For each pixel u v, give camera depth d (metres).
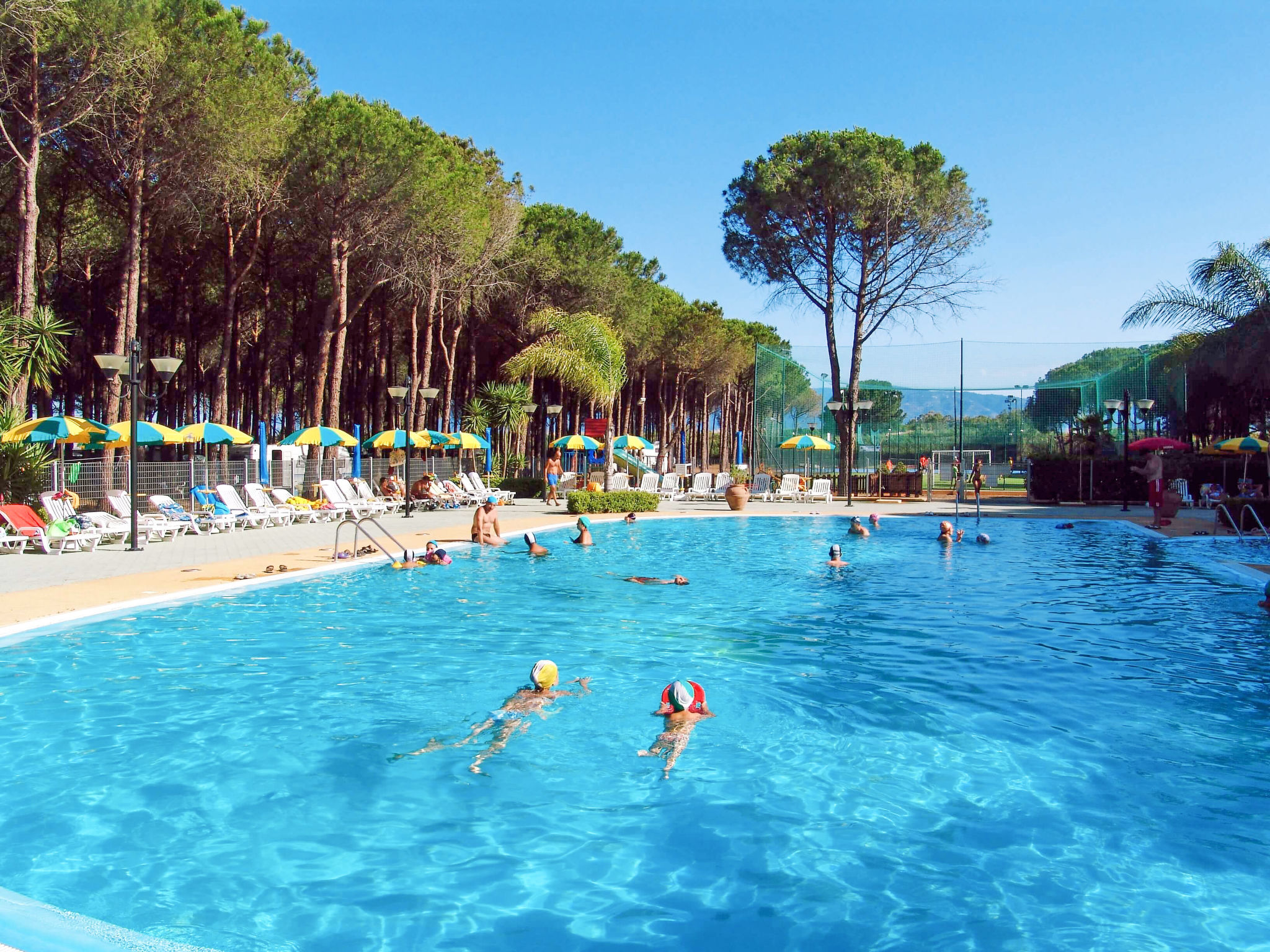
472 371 39.75
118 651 8.09
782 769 5.21
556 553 16.06
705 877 3.92
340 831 4.38
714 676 7.30
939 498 33.09
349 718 6.17
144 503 19.19
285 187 26.88
